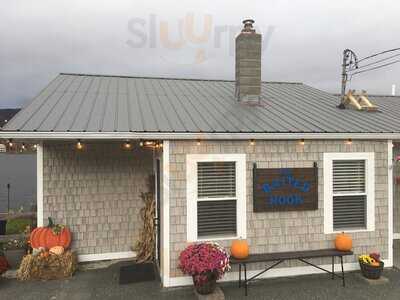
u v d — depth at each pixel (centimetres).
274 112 749
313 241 644
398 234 880
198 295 530
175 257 586
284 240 632
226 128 607
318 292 562
